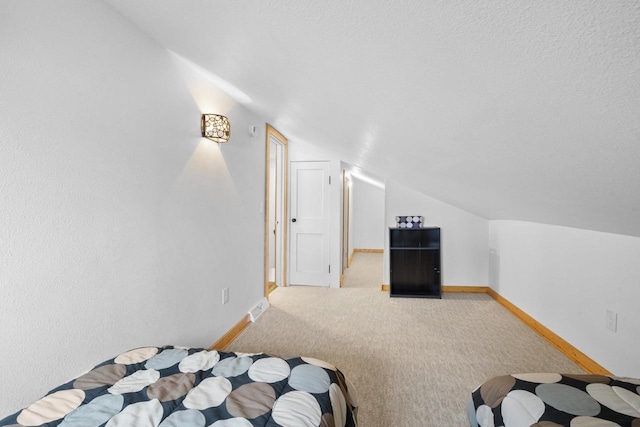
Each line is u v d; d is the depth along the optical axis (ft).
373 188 24.35
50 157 3.69
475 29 1.71
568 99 2.02
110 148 4.53
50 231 3.70
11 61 3.27
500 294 11.62
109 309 4.56
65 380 3.88
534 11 1.42
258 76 4.92
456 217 12.94
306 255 13.96
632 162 2.49
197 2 3.08
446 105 2.89
